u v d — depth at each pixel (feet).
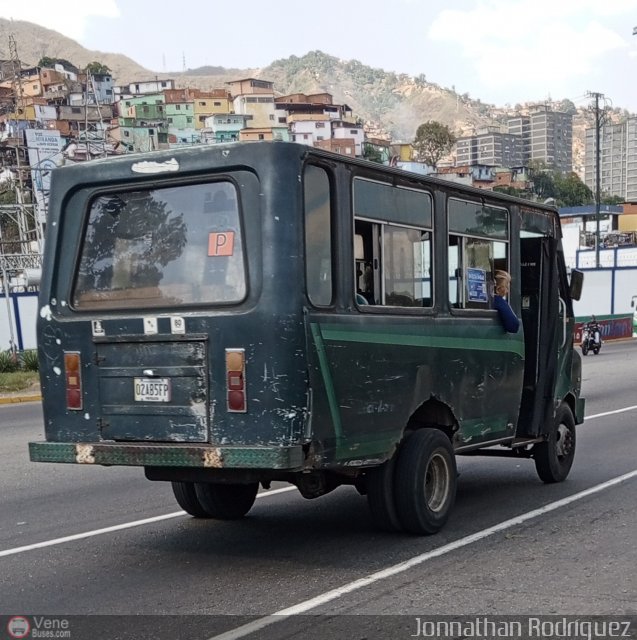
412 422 21.89
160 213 19.16
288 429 17.19
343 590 17.02
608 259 204.74
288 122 415.85
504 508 24.75
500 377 24.82
